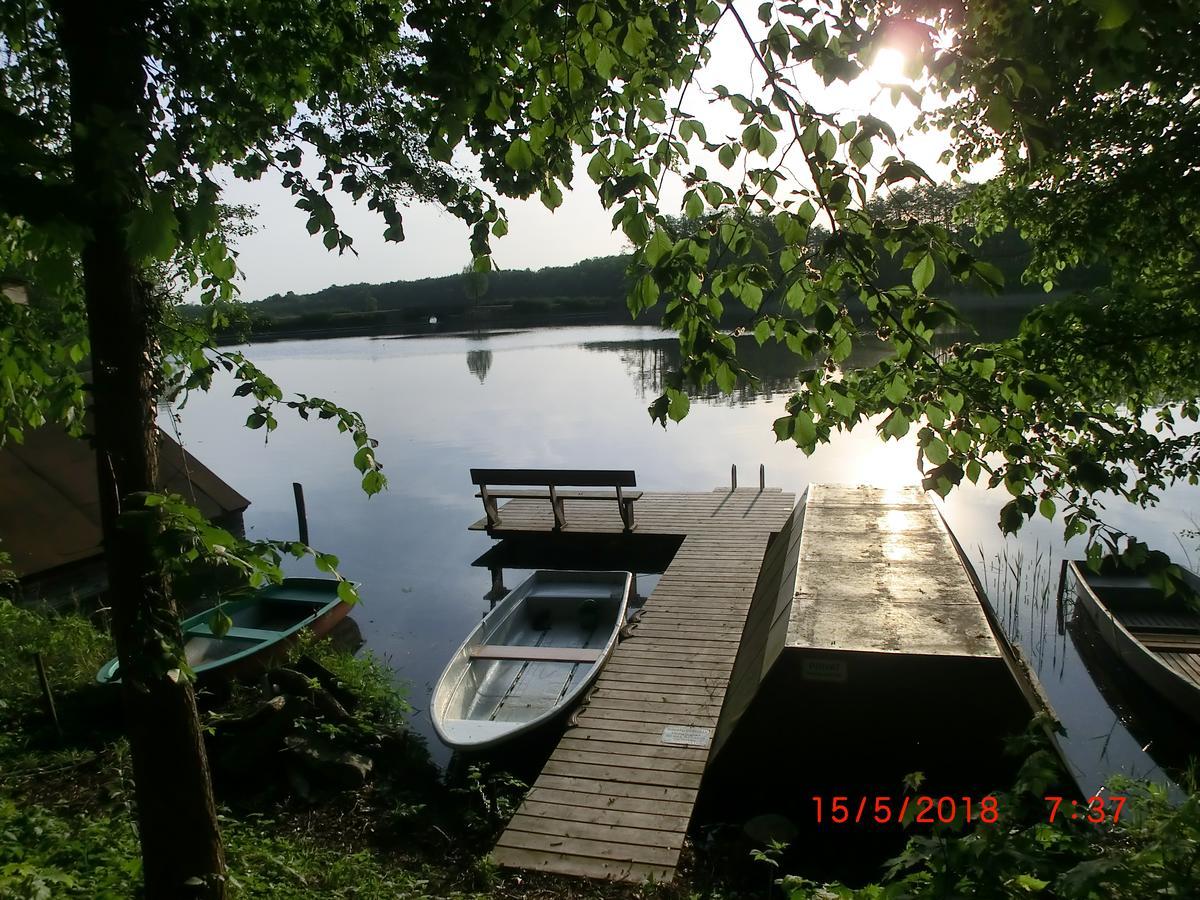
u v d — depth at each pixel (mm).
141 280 2619
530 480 13516
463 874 5277
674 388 2312
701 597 9984
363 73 3447
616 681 7664
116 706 7285
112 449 2541
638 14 2572
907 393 2502
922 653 4934
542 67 2797
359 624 11203
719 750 5430
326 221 2920
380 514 16438
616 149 2568
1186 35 3092
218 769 6484
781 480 17391
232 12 2934
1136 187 5320
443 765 7258
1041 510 2543
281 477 19984
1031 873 2289
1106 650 9055
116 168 1788
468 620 11344
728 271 2344
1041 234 6148
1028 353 4781
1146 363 5117
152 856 2850
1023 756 4762
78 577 11984
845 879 5012
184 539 2027
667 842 5332
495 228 3189
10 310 3236
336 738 6918
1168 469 5336
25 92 2924
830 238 2154
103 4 2252
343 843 5723
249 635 8945
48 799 5883
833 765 5191
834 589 5996
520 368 37844
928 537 7109
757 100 2264
